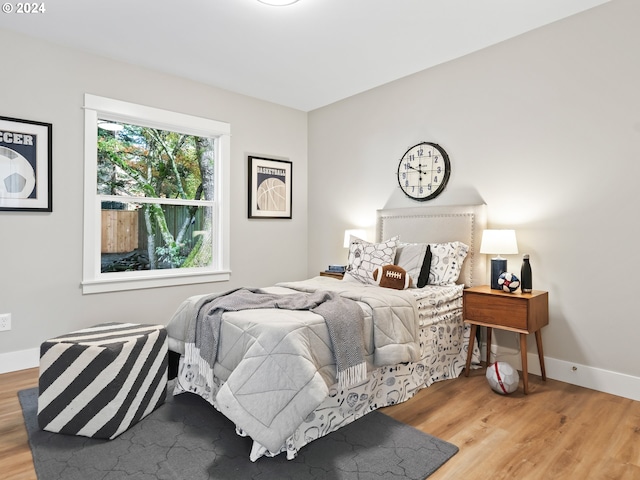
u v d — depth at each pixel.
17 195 2.90
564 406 2.38
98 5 2.54
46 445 1.91
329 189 4.61
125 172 3.56
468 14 2.67
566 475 1.71
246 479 1.66
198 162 4.04
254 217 4.35
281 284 3.02
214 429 2.07
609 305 2.60
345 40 3.03
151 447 1.90
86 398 1.98
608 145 2.59
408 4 2.53
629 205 2.52
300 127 4.82
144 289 3.57
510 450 1.90
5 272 2.88
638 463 1.80
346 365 1.98
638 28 2.46
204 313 2.26
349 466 1.76
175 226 3.87
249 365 1.80
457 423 2.17
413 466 1.76
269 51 3.21
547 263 2.88
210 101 3.98
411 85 3.73
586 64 2.67
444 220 3.42
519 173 3.02
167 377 2.41
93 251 3.27
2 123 2.84
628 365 2.53
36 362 3.00
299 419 1.71
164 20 2.73
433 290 2.90
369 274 3.19
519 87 3.00
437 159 3.51
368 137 4.15
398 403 2.41
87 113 3.22
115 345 2.05
